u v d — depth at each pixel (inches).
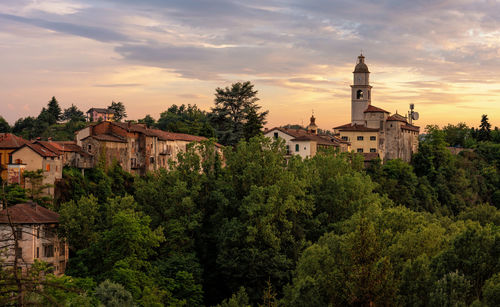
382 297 1958.7
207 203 3695.9
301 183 3602.4
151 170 4392.2
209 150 3907.5
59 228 2915.8
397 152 6328.7
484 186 6505.9
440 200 5841.5
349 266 2128.4
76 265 2800.2
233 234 3218.5
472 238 2081.7
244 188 3698.3
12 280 895.7
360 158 5014.8
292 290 2297.0
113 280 2546.8
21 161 3361.2
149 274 2839.6
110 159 3964.1
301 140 5374.0
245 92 5979.3
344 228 3107.8
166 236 3304.6
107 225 3102.9
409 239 2340.1
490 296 1722.4
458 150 7372.1
